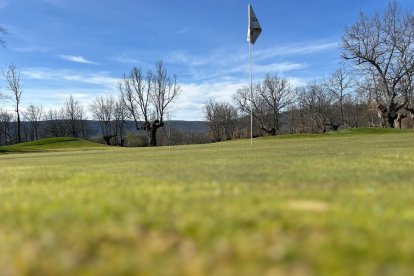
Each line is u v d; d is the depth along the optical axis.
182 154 12.91
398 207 2.86
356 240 2.08
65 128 97.88
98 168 7.52
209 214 2.74
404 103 51.22
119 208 3.06
